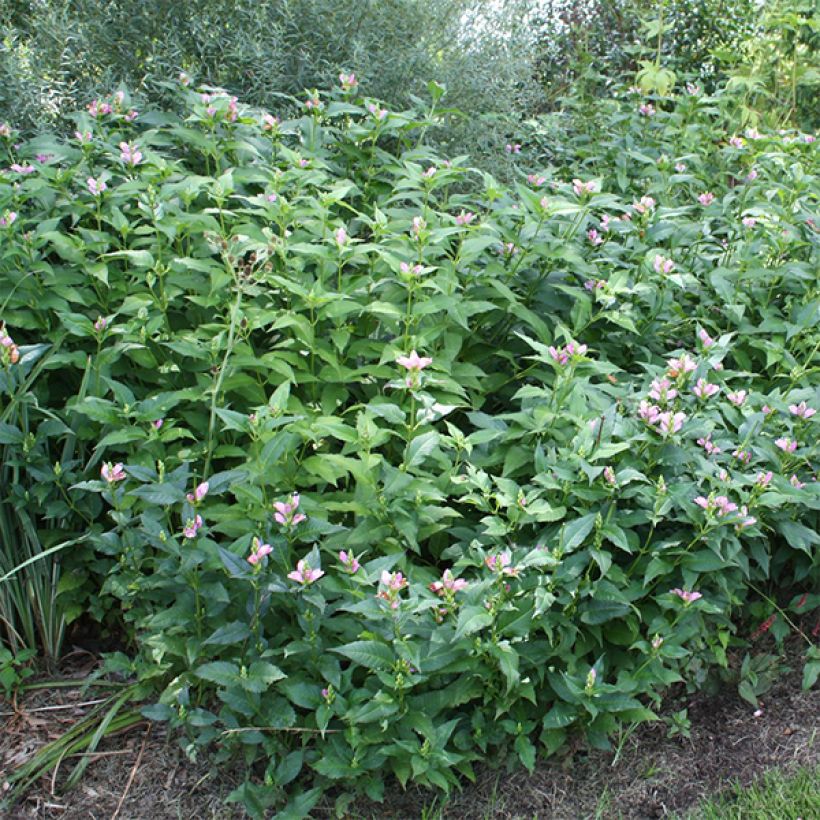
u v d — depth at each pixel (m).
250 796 2.40
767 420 3.07
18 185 3.35
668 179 4.57
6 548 2.82
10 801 2.49
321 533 2.44
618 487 2.55
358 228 3.96
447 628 2.39
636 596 2.60
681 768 2.70
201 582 2.46
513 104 6.20
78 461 2.84
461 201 3.90
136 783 2.56
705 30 8.03
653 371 3.09
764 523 2.86
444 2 5.62
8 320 3.06
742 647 3.07
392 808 2.51
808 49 6.70
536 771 2.63
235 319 2.74
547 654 2.53
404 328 3.17
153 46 4.96
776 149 4.92
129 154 3.44
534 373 3.38
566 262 3.61
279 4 5.21
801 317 3.50
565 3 8.32
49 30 5.00
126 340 2.95
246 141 3.87
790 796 2.59
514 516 2.56
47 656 2.92
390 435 3.05
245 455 2.80
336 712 2.37
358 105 4.93
